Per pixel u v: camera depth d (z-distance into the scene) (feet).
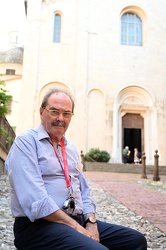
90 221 8.00
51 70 73.05
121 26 78.84
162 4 80.38
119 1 78.89
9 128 47.34
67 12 76.54
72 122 71.00
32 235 6.85
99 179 40.24
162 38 78.43
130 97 75.31
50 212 6.62
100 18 77.46
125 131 89.45
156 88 75.51
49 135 7.98
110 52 75.92
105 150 68.80
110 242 7.71
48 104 7.93
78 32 75.20
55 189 7.38
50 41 74.33
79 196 8.05
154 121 73.56
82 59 73.82
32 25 74.33
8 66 117.29
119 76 75.05
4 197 23.63
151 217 17.97
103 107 73.00
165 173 57.77
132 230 7.82
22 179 6.87
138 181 39.81
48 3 76.07
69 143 8.66
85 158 63.93
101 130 71.77
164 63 77.10
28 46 73.20
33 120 69.87
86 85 73.20
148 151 72.59
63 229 6.57
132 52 76.74
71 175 8.00
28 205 6.66
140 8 79.05
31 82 71.46
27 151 7.24
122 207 21.20
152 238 13.98
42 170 7.36
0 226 14.55
